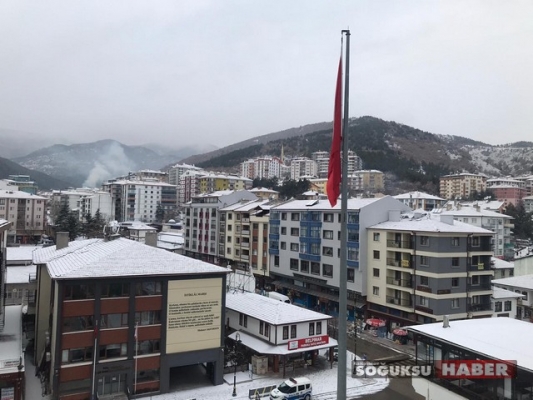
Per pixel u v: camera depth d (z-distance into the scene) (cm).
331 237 7006
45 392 3616
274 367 4369
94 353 3547
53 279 3575
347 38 1376
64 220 12938
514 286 6481
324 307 7125
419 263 5616
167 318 3853
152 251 4206
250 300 5184
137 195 19325
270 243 8381
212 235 10381
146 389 3734
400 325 5875
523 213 13288
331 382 4153
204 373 4294
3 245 4922
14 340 4000
